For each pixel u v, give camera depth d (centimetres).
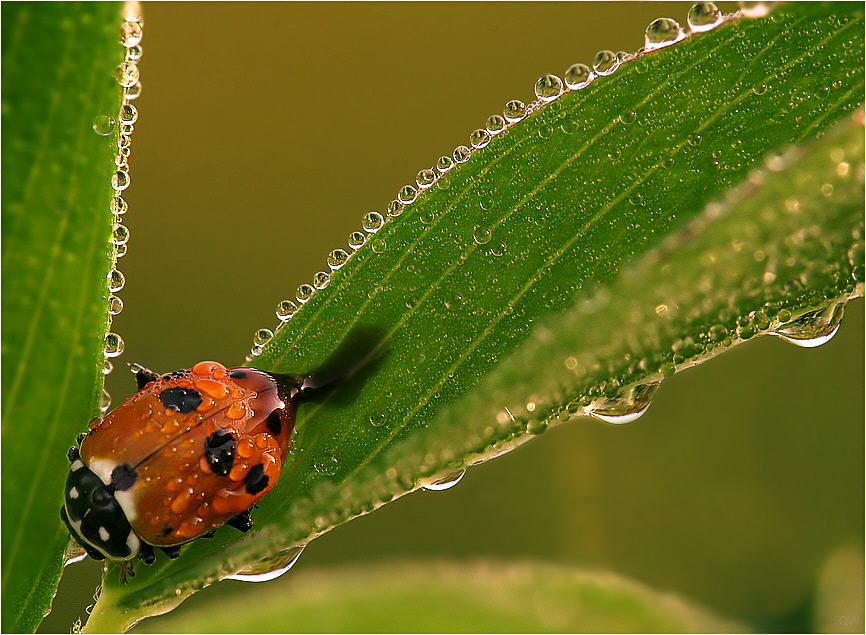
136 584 6
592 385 6
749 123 6
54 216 6
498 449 6
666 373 6
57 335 6
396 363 7
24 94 6
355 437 6
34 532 6
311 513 6
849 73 6
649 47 7
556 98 7
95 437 7
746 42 6
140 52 6
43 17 6
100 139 6
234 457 7
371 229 7
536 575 7
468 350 7
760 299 6
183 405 7
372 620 6
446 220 7
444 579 7
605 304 6
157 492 7
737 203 6
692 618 7
